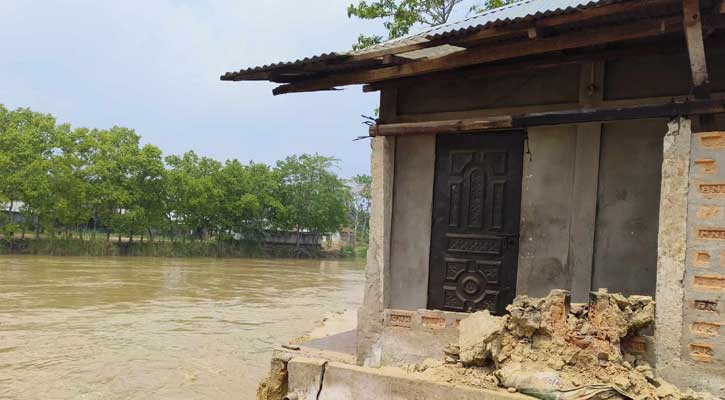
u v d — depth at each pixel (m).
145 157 44.69
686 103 5.14
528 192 7.00
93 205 43.03
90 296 20.09
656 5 4.76
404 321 6.44
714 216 4.96
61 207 40.12
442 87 7.61
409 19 17.70
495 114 7.20
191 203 47.78
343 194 61.03
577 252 6.59
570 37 5.52
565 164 6.79
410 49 6.00
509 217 7.14
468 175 7.42
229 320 16.53
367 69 6.88
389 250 7.71
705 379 4.92
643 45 6.11
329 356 7.11
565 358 5.20
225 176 51.34
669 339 5.09
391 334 6.50
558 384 4.98
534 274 6.89
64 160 40.97
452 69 7.17
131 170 44.75
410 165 7.79
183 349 12.59
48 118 41.94
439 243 7.56
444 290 7.48
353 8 18.02
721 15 4.88
